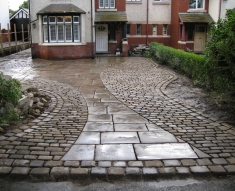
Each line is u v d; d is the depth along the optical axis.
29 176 4.17
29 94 7.62
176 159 4.62
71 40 20.06
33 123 6.25
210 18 22.84
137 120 6.57
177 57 13.75
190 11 23.28
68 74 13.34
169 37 25.39
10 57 21.23
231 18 6.88
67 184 4.06
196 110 7.30
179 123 6.33
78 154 4.78
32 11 20.05
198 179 4.17
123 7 23.03
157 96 8.86
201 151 4.90
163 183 4.09
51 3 19.91
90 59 20.00
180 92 9.39
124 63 17.58
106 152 4.87
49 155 4.72
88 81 11.51
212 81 9.06
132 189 3.96
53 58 19.89
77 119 6.60
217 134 5.67
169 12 24.98
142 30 25.03
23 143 5.16
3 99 6.04
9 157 4.62
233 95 7.18
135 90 9.73
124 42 22.06
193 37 23.86
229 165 4.41
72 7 19.58
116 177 4.17
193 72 11.23
